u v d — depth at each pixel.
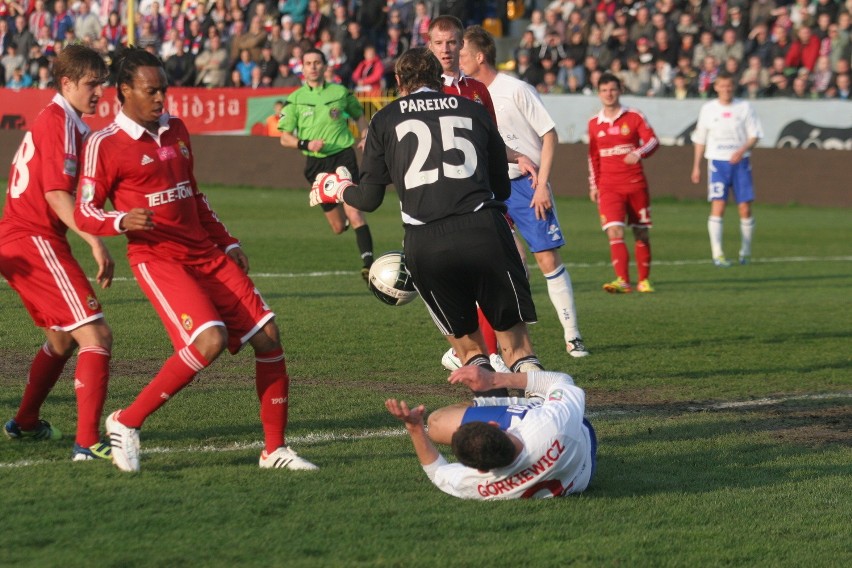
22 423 10.99
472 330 11.88
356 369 15.58
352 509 9.02
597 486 10.02
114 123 10.01
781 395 14.67
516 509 9.14
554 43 50.88
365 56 51.97
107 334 10.53
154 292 9.98
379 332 18.41
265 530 8.43
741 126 29.55
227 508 8.93
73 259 10.62
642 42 48.84
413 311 20.59
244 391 13.73
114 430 9.94
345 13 53.19
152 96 9.88
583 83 49.97
